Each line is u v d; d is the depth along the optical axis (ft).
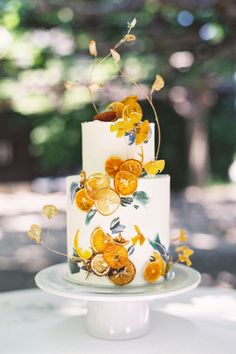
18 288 14.80
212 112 44.11
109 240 4.67
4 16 18.53
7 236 22.74
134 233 4.68
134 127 4.74
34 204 33.24
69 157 43.24
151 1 14.87
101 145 4.75
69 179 4.92
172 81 19.94
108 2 15.87
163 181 4.76
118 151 4.74
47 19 17.94
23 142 46.93
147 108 41.19
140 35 15.80
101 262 4.69
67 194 4.97
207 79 28.22
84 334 5.17
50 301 6.40
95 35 16.51
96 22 16.38
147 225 4.71
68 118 41.88
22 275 16.26
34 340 5.03
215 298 6.43
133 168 4.66
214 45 15.48
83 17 16.01
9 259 18.44
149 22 15.87
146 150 4.85
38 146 43.32
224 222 25.67
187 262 5.14
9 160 46.75
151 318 5.64
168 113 41.70
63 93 27.91
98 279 4.74
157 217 4.75
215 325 5.42
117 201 4.61
